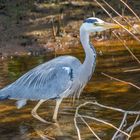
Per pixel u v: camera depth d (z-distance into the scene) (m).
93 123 11.66
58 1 23.17
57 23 21.58
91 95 13.62
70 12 22.50
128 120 11.70
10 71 16.36
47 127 11.59
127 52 18.34
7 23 21.62
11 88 12.32
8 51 19.33
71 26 21.48
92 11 22.59
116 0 23.34
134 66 16.28
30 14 22.30
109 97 13.37
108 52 18.50
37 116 12.11
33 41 20.25
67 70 12.52
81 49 19.38
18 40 20.30
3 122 12.00
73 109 12.74
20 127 11.62
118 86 14.30
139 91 13.79
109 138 10.66
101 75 15.40
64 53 18.88
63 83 12.45
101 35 20.81
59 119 12.05
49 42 20.20
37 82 12.43
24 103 12.52
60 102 12.48
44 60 17.84
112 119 11.82
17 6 22.95
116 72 15.63
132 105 12.64
